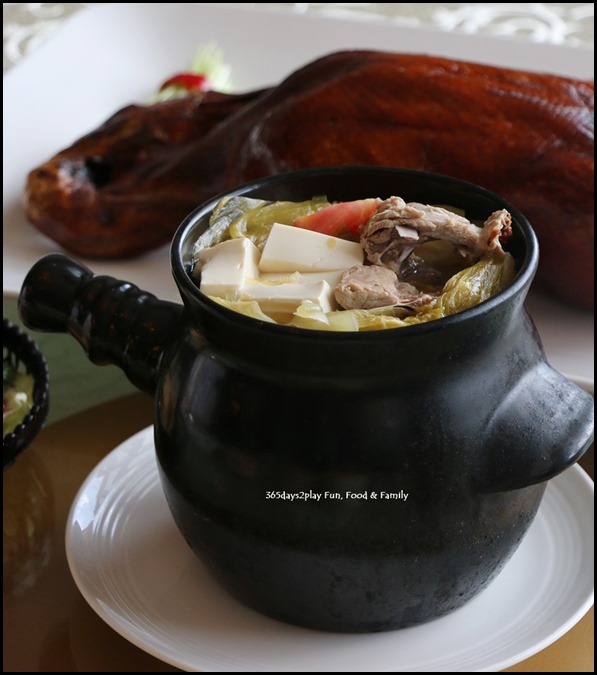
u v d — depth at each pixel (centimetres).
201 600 75
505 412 69
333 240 73
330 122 104
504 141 102
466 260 73
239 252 71
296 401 67
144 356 74
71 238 118
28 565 84
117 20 158
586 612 76
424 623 73
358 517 68
